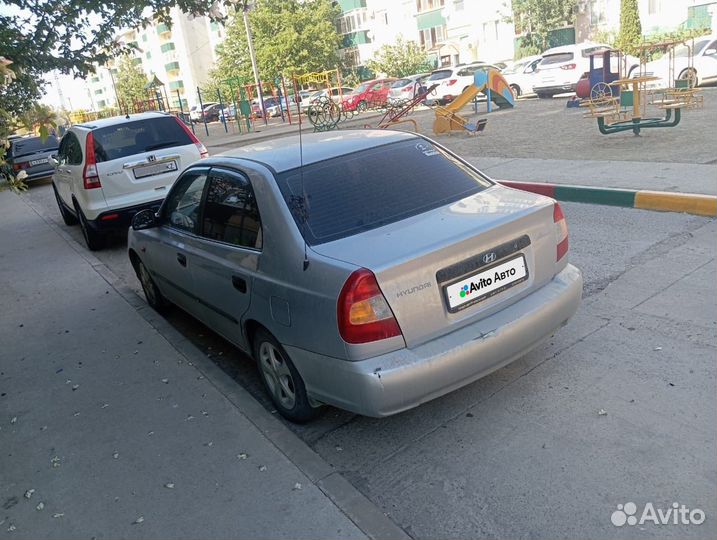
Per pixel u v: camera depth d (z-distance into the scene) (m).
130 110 57.31
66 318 6.14
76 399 4.37
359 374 2.99
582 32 35.88
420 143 4.19
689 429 3.17
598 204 7.50
